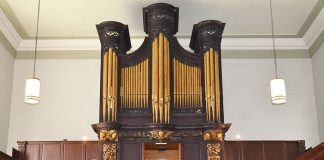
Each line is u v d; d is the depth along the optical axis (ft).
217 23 33.45
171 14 33.37
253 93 39.52
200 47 33.73
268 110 39.06
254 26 38.55
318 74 38.55
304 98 39.37
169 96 31.71
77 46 40.57
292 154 33.83
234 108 39.11
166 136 31.07
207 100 31.86
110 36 33.09
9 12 35.50
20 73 39.78
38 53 40.34
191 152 31.42
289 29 39.11
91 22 37.68
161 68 31.94
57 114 38.88
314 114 38.99
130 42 37.40
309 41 39.99
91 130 38.58
